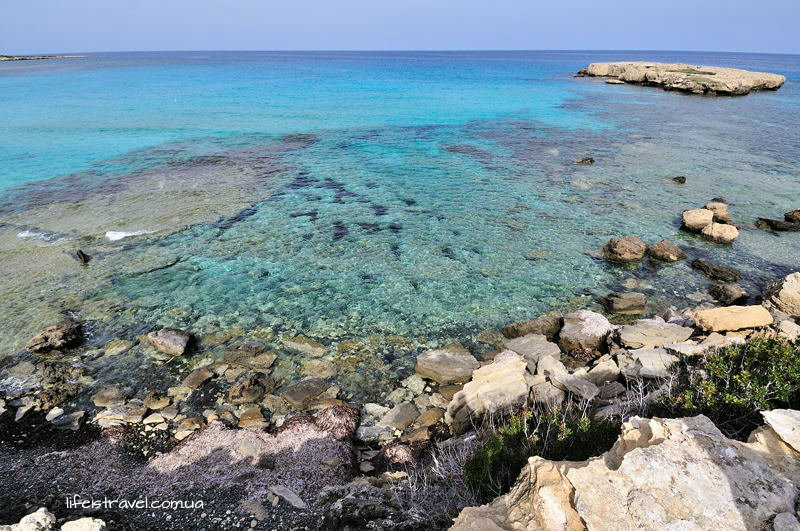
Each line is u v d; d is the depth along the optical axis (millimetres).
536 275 14898
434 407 9469
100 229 17781
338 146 31547
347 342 11562
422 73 103500
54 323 12047
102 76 83688
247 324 12227
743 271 15258
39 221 18469
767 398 6020
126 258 15562
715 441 4605
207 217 19062
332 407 9266
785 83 83812
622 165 27125
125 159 27438
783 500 3980
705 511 3934
